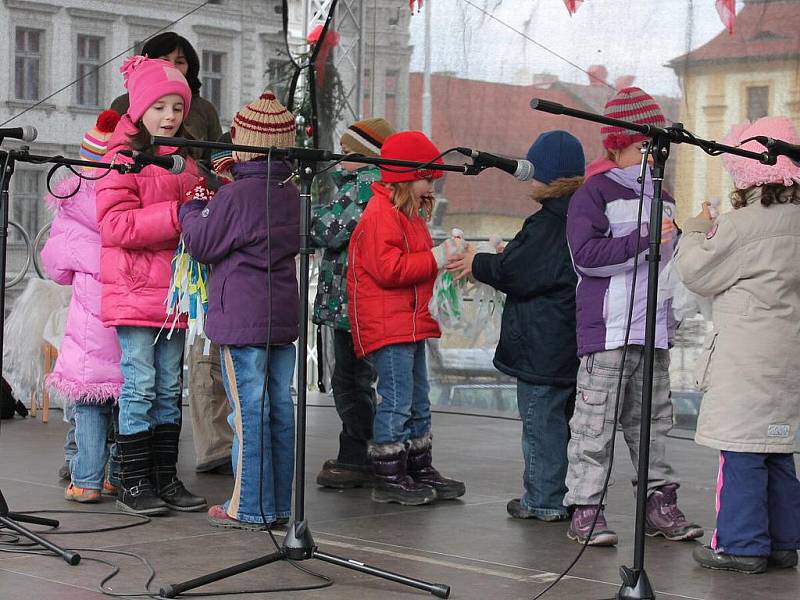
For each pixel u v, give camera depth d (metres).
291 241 3.79
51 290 6.48
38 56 8.38
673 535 3.82
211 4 9.86
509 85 6.83
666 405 3.84
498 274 4.06
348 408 4.76
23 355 6.50
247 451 3.81
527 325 4.06
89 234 4.16
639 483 2.88
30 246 7.45
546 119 6.68
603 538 3.70
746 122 3.45
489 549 3.65
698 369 3.49
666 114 6.18
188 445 5.84
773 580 3.33
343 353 4.75
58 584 3.11
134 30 8.95
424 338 4.34
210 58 10.04
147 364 4.09
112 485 4.43
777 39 5.81
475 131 6.98
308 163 3.11
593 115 2.73
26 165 8.16
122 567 3.31
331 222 4.57
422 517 4.14
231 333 3.71
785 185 3.31
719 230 3.36
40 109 8.38
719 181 6.00
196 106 5.08
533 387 4.10
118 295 3.99
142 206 4.00
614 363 3.71
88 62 8.59
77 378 4.13
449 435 6.28
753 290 3.36
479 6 6.94
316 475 5.04
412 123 7.21
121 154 3.83
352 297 4.37
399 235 4.22
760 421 3.35
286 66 8.13
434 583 3.12
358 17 7.37
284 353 3.86
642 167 2.90
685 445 6.02
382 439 4.39
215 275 3.77
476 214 7.00
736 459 3.41
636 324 3.68
